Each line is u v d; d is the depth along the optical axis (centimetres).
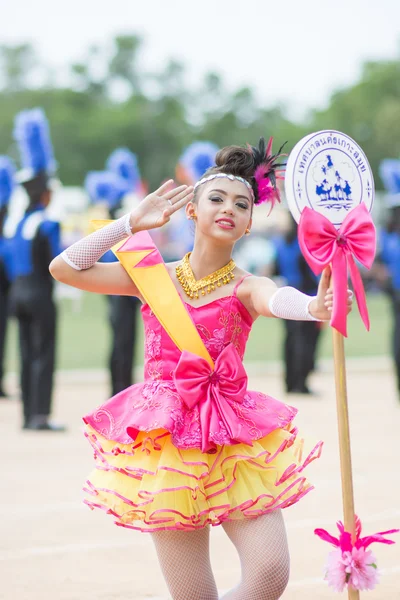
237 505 827
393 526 1338
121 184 2614
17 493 1574
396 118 14438
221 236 877
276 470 852
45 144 2238
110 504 853
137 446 846
